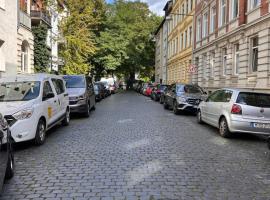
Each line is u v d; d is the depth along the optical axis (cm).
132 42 5572
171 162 750
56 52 3778
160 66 6588
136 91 6209
